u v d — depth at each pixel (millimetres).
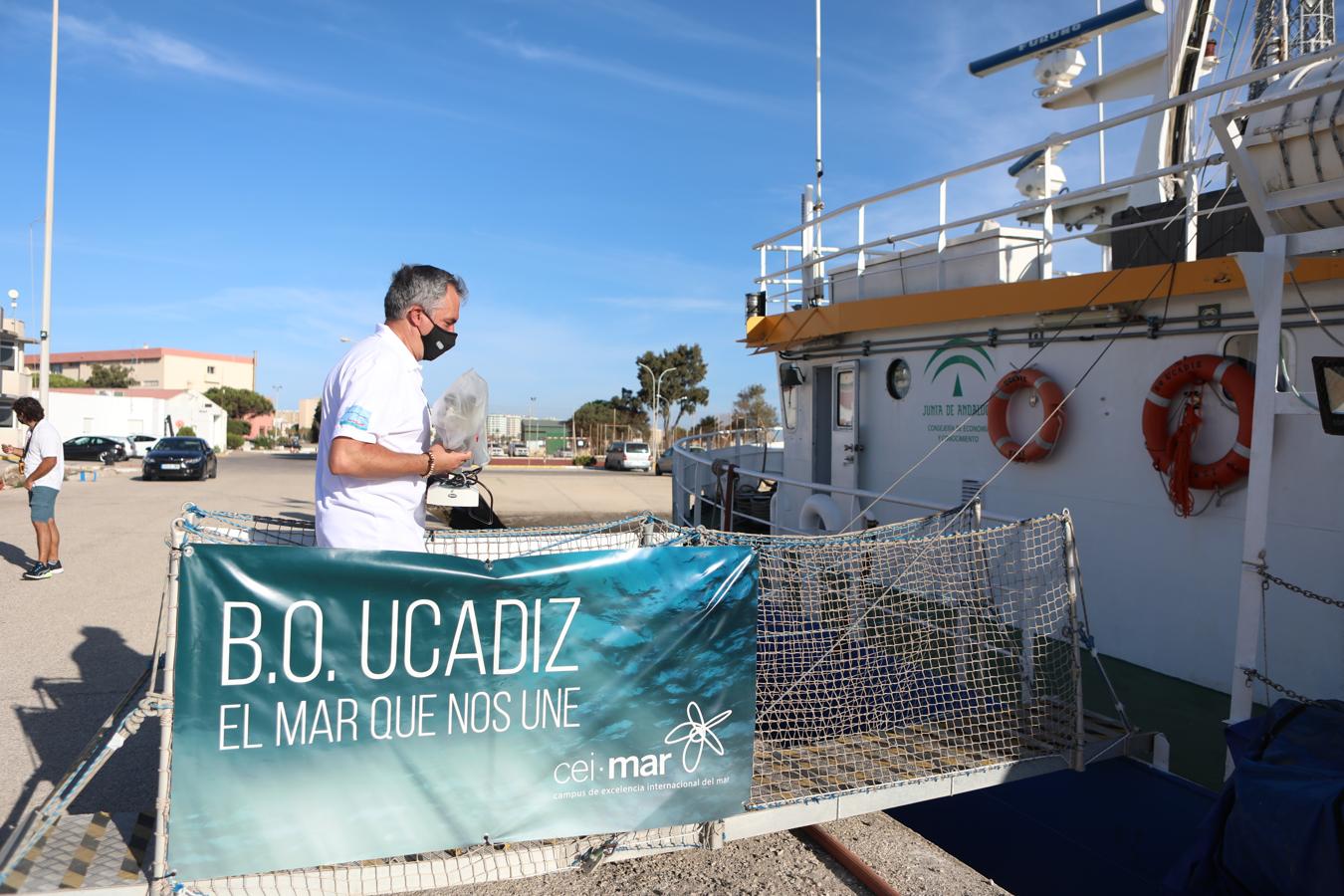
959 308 7332
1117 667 6145
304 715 2674
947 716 4402
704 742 3215
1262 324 4113
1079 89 9062
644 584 3061
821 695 4230
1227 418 5590
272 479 27438
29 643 6316
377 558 2709
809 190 10312
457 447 3031
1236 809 3266
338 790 2727
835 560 4293
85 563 9656
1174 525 5902
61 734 4594
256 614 2605
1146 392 6098
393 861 2918
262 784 2648
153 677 2662
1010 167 10156
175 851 2588
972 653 4684
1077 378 6574
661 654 3109
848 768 3850
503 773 2920
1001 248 7422
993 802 4754
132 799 3822
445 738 2836
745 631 3250
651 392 69875
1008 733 4309
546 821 2994
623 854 3170
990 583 4695
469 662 2844
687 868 3373
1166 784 4102
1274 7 6609
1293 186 4102
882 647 4406
